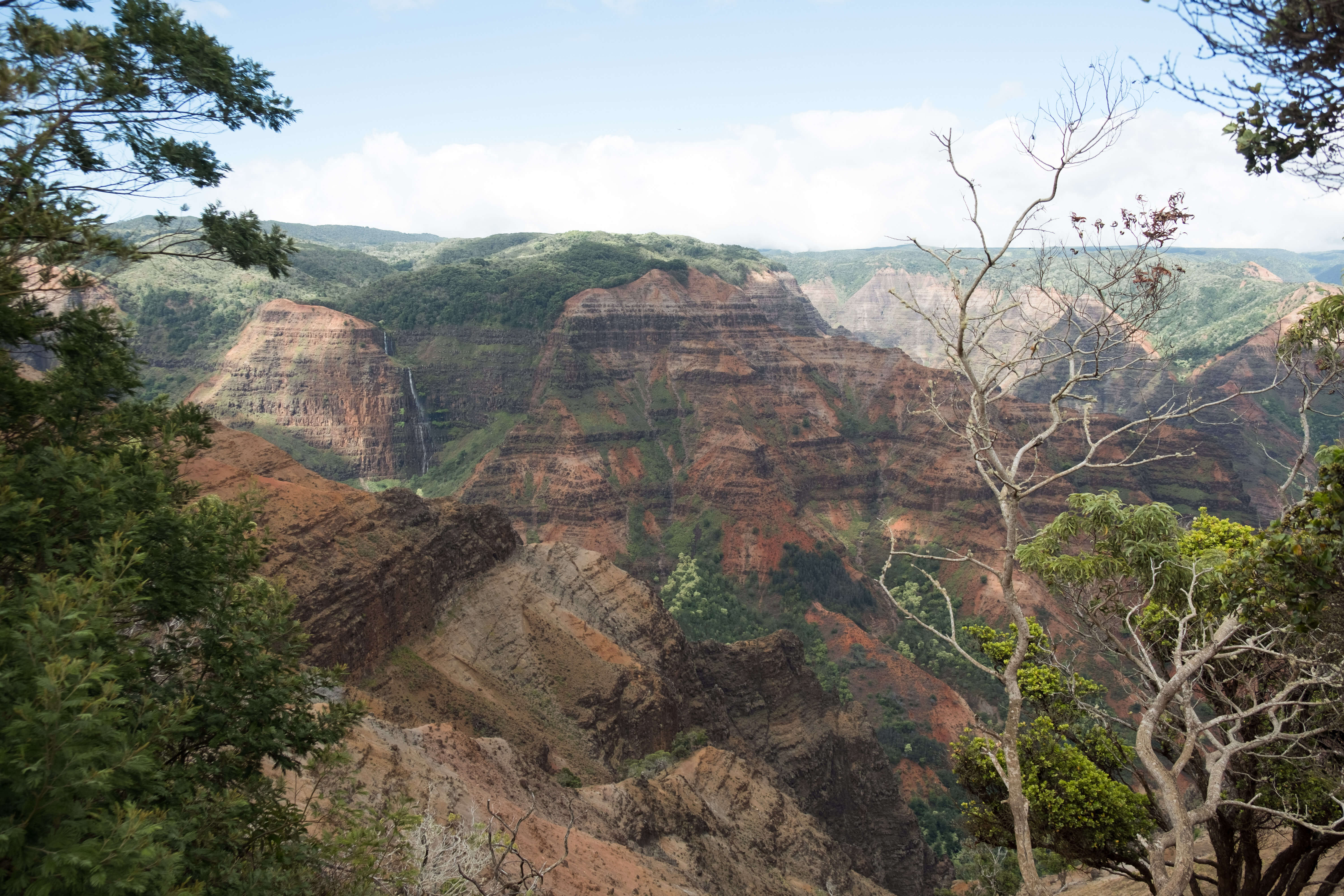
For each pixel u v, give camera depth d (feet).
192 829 43.68
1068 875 159.74
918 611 532.32
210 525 53.57
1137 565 82.12
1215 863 82.74
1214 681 77.82
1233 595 64.90
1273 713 70.59
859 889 205.67
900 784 355.77
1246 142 42.06
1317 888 88.48
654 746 229.25
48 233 49.78
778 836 199.41
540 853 108.99
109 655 39.19
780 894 169.27
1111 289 51.52
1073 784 78.43
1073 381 52.60
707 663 297.12
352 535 208.44
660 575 597.52
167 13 64.23
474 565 249.14
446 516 255.29
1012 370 52.42
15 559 42.60
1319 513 53.16
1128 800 77.92
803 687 305.32
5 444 49.83
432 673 201.98
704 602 533.96
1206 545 83.25
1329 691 69.41
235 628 54.34
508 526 278.05
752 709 287.48
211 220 71.46
